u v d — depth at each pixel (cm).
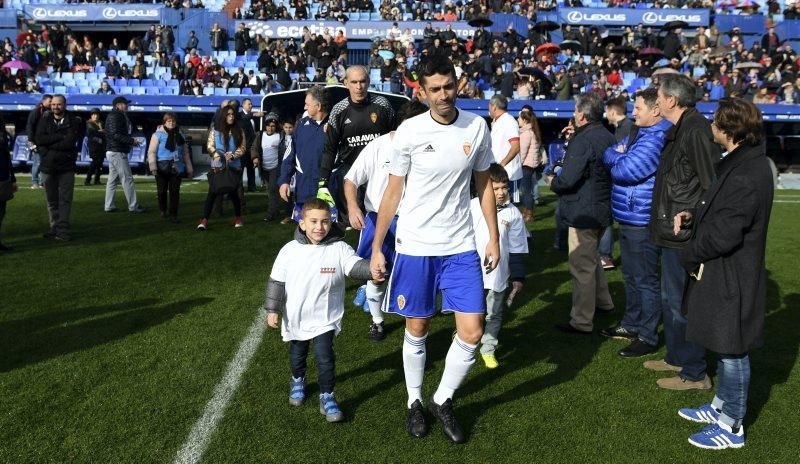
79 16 2481
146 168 1573
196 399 355
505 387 381
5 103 1584
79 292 552
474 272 316
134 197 989
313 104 591
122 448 304
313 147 595
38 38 2269
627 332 459
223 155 845
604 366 413
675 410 352
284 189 643
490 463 297
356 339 454
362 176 436
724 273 303
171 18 2302
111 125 962
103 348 427
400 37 2120
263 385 375
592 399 365
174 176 892
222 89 1788
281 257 336
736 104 297
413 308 318
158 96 1593
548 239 816
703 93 1734
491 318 410
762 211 296
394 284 322
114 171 977
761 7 2562
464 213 318
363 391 371
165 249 728
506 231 423
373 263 321
